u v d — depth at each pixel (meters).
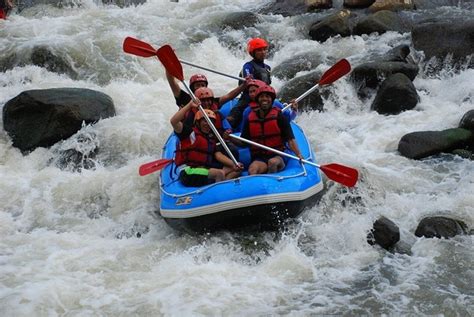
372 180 9.41
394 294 6.95
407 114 11.80
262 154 8.67
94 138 11.10
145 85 13.58
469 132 10.41
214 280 7.28
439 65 13.27
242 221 8.07
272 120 8.59
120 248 8.23
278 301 6.86
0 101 12.68
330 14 16.41
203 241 8.20
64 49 14.43
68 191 9.94
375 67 12.47
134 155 10.93
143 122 11.58
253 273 7.45
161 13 18.08
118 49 14.84
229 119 9.59
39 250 8.22
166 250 8.11
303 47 15.01
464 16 15.11
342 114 12.34
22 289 7.15
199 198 7.98
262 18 16.89
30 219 9.35
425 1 16.66
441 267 7.44
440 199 8.84
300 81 12.75
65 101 11.37
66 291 7.13
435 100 12.32
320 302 6.83
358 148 10.83
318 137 11.27
